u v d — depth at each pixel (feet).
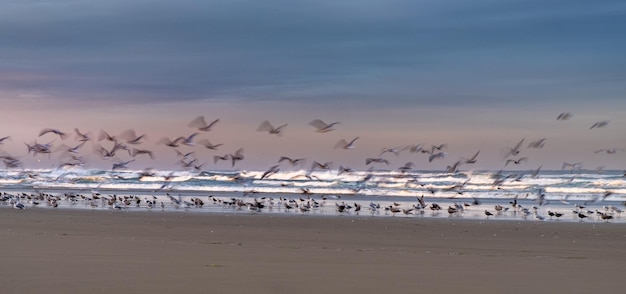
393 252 59.98
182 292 33.86
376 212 144.46
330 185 248.73
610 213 138.00
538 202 174.40
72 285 35.04
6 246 54.54
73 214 125.70
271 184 257.96
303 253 55.01
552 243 78.38
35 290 33.45
